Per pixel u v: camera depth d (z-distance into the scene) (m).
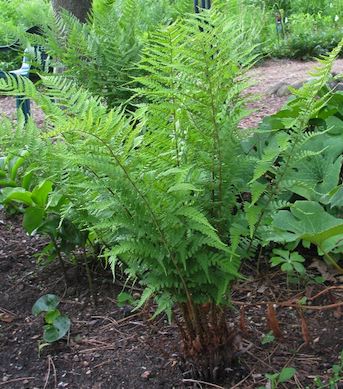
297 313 2.68
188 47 2.15
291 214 2.48
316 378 2.23
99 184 1.99
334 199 2.82
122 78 3.36
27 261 3.29
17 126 2.47
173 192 1.96
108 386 2.31
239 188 2.13
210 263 1.99
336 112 3.33
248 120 5.53
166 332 2.59
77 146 2.04
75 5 4.62
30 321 2.77
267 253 3.08
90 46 3.35
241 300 2.80
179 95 2.01
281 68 9.22
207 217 2.09
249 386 2.23
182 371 2.33
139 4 3.68
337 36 10.61
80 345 2.57
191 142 2.04
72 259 3.14
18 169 3.11
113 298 2.88
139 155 2.00
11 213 3.51
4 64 8.48
